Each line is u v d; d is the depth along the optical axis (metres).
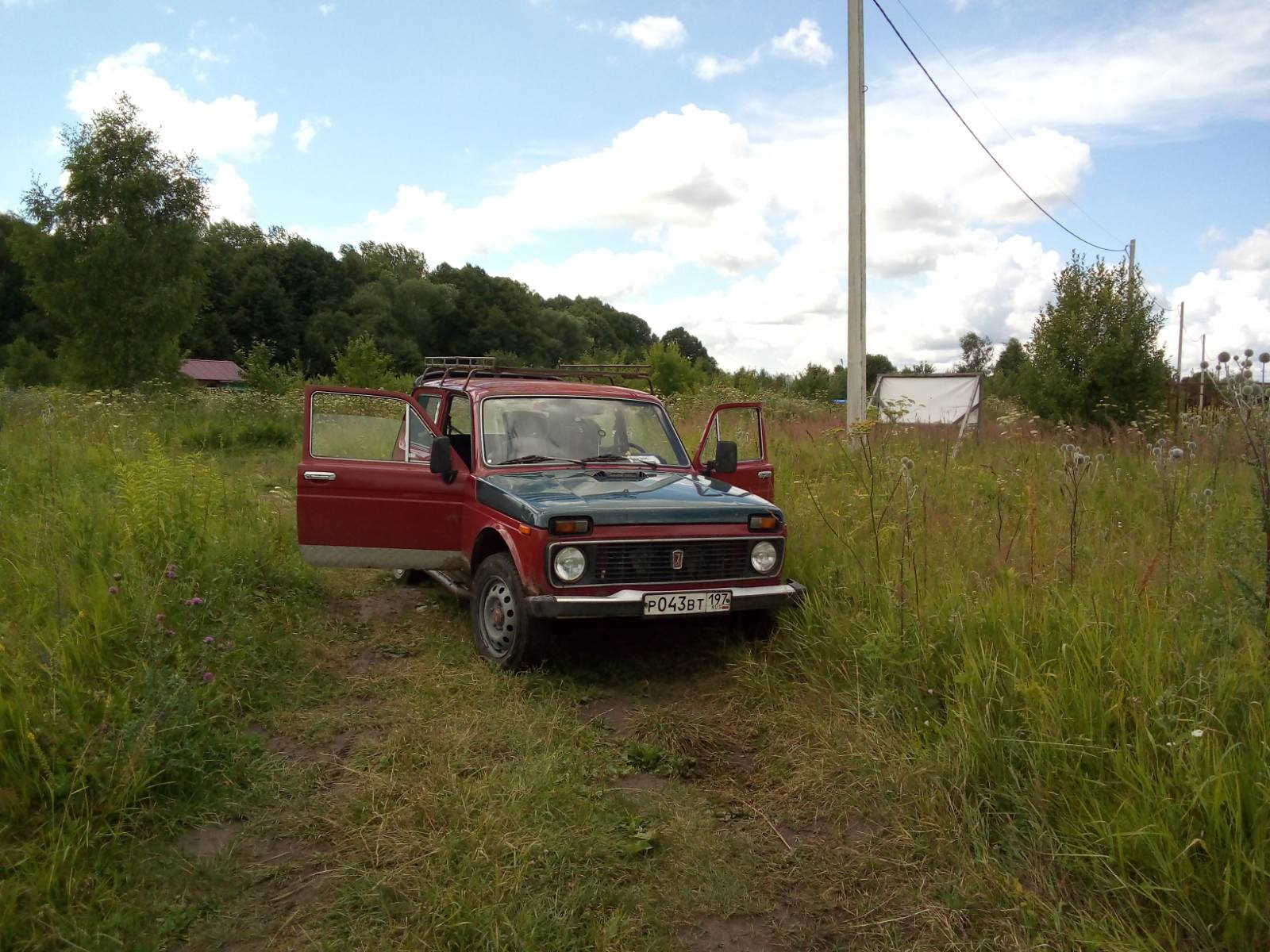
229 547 6.41
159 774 3.65
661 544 5.04
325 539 5.73
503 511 5.29
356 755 4.14
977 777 3.61
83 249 27.00
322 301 82.50
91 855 3.24
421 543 5.88
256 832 3.51
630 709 4.76
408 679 5.07
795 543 6.59
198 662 4.68
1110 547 5.61
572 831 3.50
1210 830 2.88
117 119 27.33
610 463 6.12
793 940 2.96
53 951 2.78
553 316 92.56
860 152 12.53
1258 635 3.74
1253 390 4.23
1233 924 2.63
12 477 8.57
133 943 2.83
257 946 2.87
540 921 2.96
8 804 3.36
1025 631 4.29
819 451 10.95
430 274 96.94
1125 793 3.22
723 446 6.35
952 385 17.62
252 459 13.90
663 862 3.37
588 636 5.70
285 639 5.38
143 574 5.27
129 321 27.17
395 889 3.12
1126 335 15.44
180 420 16.61
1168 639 3.88
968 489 8.41
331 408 5.93
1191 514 6.18
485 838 3.39
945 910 3.03
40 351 43.28
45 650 4.23
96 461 9.73
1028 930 2.87
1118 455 11.06
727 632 5.65
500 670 5.14
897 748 3.99
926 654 4.39
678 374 29.62
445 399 6.95
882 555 5.93
